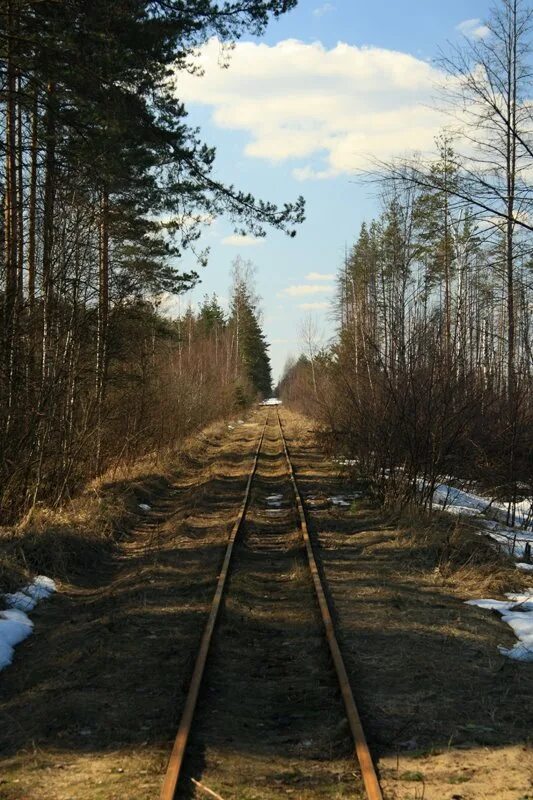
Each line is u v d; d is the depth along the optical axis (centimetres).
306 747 482
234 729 507
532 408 1420
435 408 1328
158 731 496
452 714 528
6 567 892
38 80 1138
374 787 411
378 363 1544
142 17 1163
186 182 1435
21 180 1396
